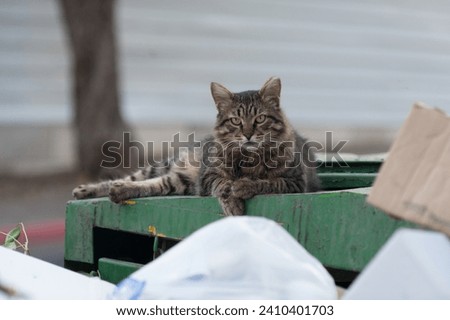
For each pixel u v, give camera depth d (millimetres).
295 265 4250
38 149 20891
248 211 5879
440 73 25891
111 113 18016
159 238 6234
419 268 3820
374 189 4387
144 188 7012
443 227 4172
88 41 17922
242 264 4203
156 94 22406
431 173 4258
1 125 20719
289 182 7082
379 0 25047
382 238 4852
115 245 6773
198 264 4254
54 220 15734
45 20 21500
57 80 21469
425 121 4324
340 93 24406
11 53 21281
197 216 5988
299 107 23906
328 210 5148
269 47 23656
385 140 24891
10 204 16984
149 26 22391
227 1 23188
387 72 25125
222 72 23156
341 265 5059
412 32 25594
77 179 18391
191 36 22875
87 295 4840
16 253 5266
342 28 24578
